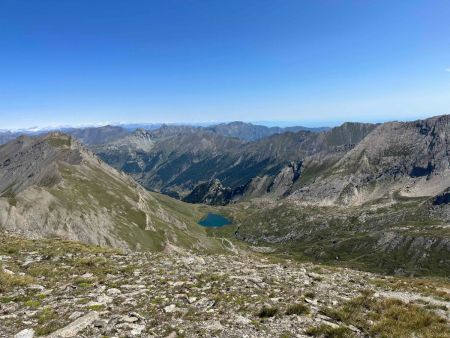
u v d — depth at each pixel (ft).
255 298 79.71
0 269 93.20
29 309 68.95
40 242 153.48
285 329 63.26
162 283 91.20
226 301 77.51
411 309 75.87
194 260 130.52
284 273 115.24
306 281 103.14
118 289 84.53
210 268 116.16
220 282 93.91
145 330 59.77
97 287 85.56
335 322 68.59
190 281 94.07
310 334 62.13
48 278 94.63
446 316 74.90
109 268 107.04
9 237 166.91
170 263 120.37
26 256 121.19
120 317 63.98
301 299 81.41
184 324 63.31
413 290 103.45
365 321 68.90
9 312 66.95
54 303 72.43
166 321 64.69
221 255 168.35
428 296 95.91
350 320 69.15
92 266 110.32
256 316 69.67
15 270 98.53
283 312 71.56
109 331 58.29
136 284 89.66
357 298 83.41
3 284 81.97
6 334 56.80
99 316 64.75
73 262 113.09
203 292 84.28
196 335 58.65
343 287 100.68
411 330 65.72
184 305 74.08
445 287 115.96
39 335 56.44
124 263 118.52
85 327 59.21
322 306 77.36
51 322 61.46
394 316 72.38
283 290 88.94
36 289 82.38
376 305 78.54
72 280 92.27
